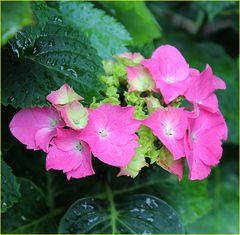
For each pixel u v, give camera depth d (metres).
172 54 0.64
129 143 0.60
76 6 0.69
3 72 0.62
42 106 0.61
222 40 0.96
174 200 0.69
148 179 0.69
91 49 0.64
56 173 0.69
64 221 0.64
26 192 0.68
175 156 0.60
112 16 0.73
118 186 0.69
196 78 0.63
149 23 0.72
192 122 0.62
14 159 0.69
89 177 0.68
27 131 0.61
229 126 0.82
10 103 0.61
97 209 0.66
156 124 0.60
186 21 0.95
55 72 0.62
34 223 0.67
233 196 0.87
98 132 0.60
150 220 0.65
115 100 0.62
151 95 0.63
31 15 0.55
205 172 0.62
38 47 0.63
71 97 0.61
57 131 0.60
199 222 0.83
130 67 0.63
